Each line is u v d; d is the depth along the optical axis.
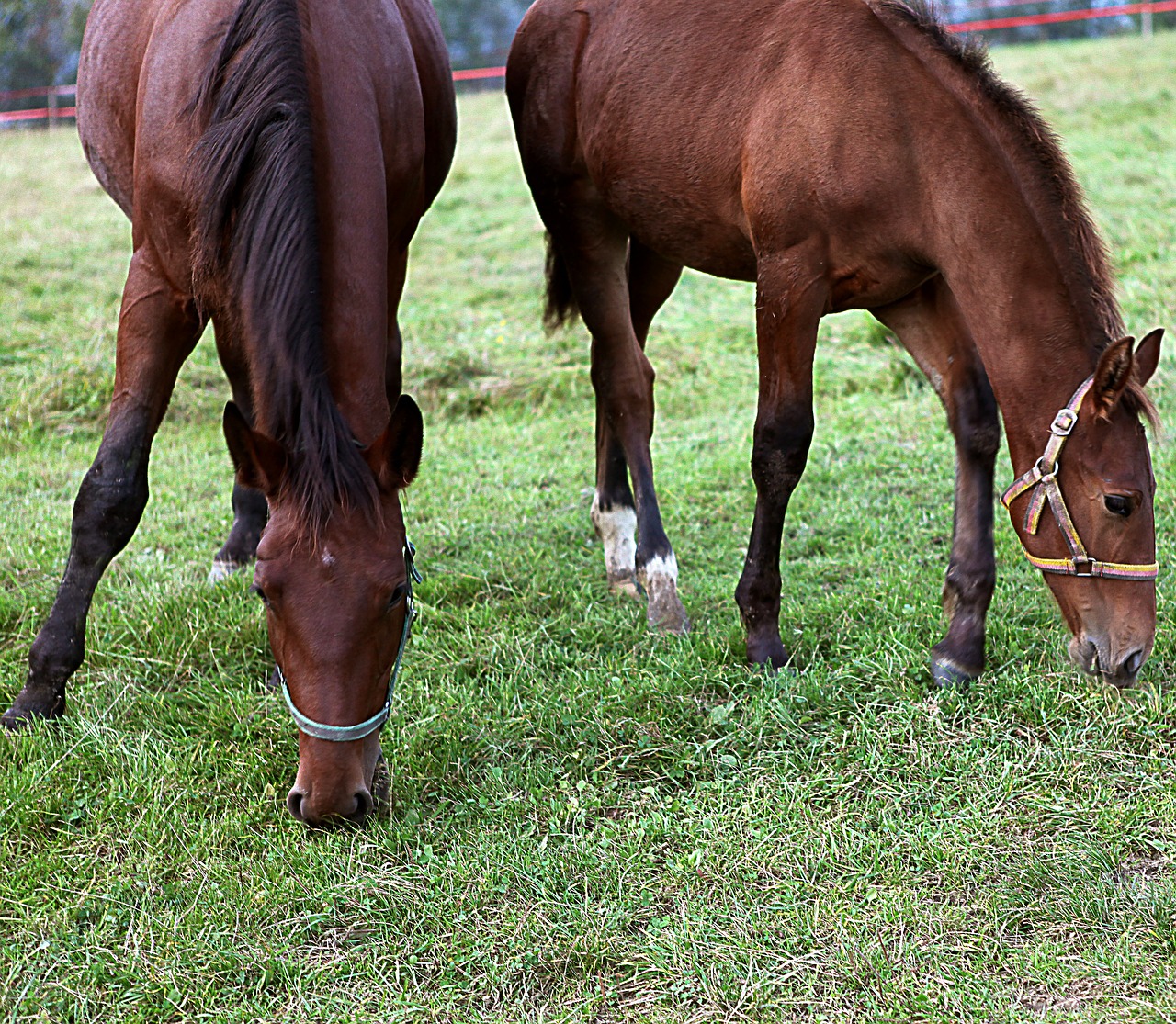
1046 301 2.76
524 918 2.40
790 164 3.02
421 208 3.70
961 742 2.88
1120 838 2.51
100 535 3.04
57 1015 2.19
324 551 2.23
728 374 6.77
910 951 2.25
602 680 3.26
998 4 22.66
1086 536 2.71
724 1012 2.16
